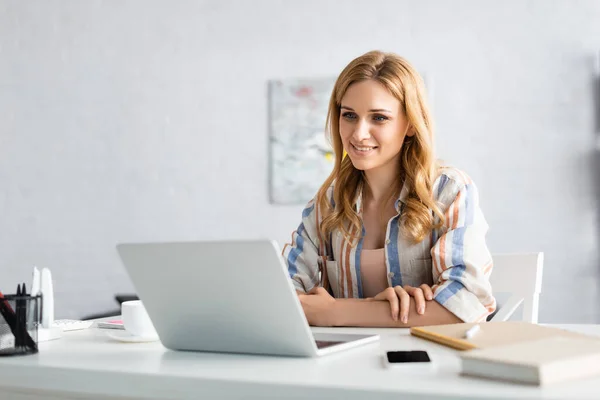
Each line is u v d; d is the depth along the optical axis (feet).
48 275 4.01
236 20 13.16
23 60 13.85
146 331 3.60
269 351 3.01
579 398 2.02
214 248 2.88
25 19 13.89
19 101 13.82
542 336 3.03
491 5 12.26
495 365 2.30
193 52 13.28
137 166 13.39
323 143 12.68
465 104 12.26
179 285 3.06
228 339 3.10
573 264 11.84
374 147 4.97
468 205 5.01
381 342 3.35
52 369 2.89
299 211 12.75
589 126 11.91
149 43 13.44
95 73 13.60
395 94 4.92
